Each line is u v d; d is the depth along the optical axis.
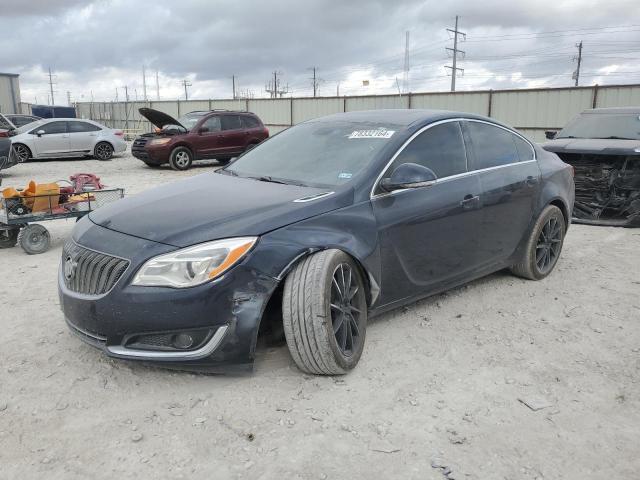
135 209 3.47
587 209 7.93
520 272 5.02
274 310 3.31
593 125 8.83
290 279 3.09
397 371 3.33
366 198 3.51
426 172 3.48
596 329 4.02
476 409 2.95
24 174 14.58
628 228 7.61
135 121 39.41
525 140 5.04
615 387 3.20
